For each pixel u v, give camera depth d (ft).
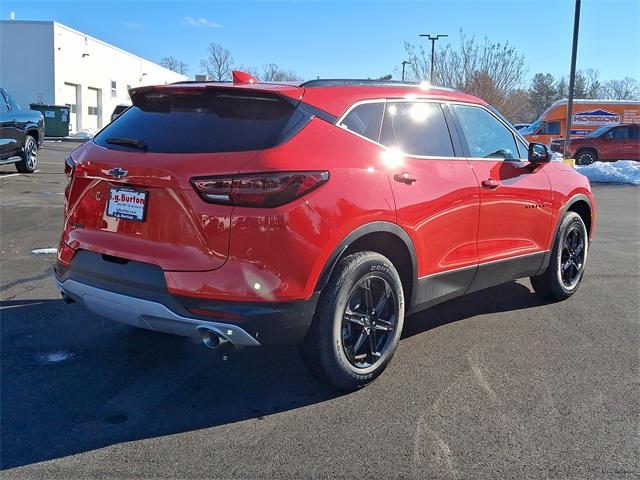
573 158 83.97
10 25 126.41
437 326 16.74
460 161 14.74
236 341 10.91
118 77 164.76
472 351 14.90
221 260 10.73
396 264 13.53
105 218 11.99
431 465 9.93
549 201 17.62
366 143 12.57
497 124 16.67
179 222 10.96
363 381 12.56
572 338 15.89
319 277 11.34
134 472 9.64
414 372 13.60
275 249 10.76
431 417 11.53
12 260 22.27
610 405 12.11
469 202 14.62
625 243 29.01
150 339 15.29
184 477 9.52
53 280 19.93
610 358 14.56
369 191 12.06
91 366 13.64
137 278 11.31
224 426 11.13
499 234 15.90
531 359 14.44
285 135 11.29
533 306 18.69
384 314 12.97
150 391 12.50
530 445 10.57
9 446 10.32
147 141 11.87
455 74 112.06
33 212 31.58
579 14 71.92
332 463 9.95
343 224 11.52
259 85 12.07
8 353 14.21
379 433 10.92
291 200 10.87
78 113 142.10
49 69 128.47
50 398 12.10
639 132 82.99
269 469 9.77
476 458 10.14
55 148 86.53
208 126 11.64
